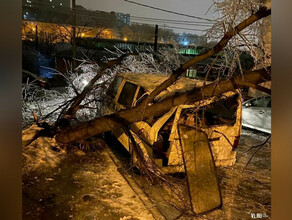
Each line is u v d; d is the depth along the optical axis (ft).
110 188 15.65
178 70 14.76
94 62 32.37
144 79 20.45
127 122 16.83
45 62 74.54
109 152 21.29
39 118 27.55
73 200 14.19
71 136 19.36
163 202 14.51
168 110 15.72
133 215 13.12
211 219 13.11
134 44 86.02
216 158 17.43
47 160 18.56
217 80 14.26
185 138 15.34
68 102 25.27
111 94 23.66
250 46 14.55
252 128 28.91
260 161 21.06
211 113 19.19
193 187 14.05
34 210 13.10
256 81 13.46
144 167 15.61
